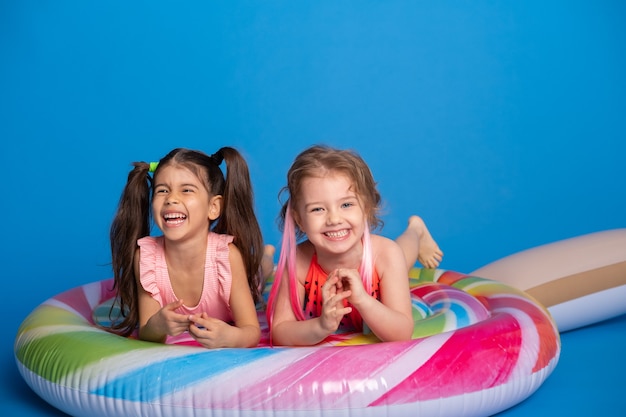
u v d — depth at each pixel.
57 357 2.61
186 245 2.84
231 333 2.61
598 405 2.72
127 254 2.96
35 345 2.73
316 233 2.64
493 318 2.68
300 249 2.91
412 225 3.79
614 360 3.18
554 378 2.99
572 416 2.64
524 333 2.62
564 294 3.43
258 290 3.16
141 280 2.90
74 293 3.35
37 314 3.02
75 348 2.60
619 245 3.53
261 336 2.99
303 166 2.63
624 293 3.48
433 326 2.81
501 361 2.48
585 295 3.44
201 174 2.82
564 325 3.49
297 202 2.73
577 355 3.25
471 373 2.41
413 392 2.32
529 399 2.79
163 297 2.94
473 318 2.89
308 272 2.88
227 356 2.41
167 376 2.38
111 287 3.51
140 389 2.39
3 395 2.97
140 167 2.98
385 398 2.30
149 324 2.64
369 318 2.62
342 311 2.54
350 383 2.30
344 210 2.62
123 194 2.98
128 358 2.48
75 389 2.51
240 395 2.31
